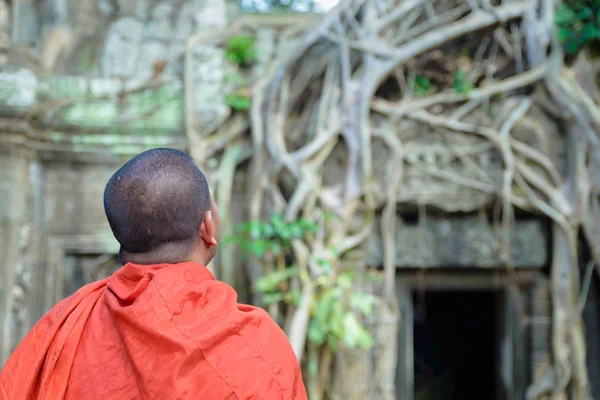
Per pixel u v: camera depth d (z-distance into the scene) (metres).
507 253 4.36
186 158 1.20
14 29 4.54
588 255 4.30
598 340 4.32
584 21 4.39
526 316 4.47
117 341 1.03
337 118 4.45
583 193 4.22
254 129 4.54
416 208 4.43
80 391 1.01
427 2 4.58
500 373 4.76
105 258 4.54
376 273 4.41
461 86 4.53
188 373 0.95
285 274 4.16
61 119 4.50
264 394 0.96
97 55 4.78
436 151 4.45
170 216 1.13
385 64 4.45
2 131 4.32
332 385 4.23
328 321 4.05
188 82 4.59
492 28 4.54
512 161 4.30
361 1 4.62
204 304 1.04
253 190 4.47
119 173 1.17
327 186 4.43
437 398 6.56
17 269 4.30
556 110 4.38
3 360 4.18
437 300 6.70
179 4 4.97
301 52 4.52
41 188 4.51
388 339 4.30
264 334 1.04
